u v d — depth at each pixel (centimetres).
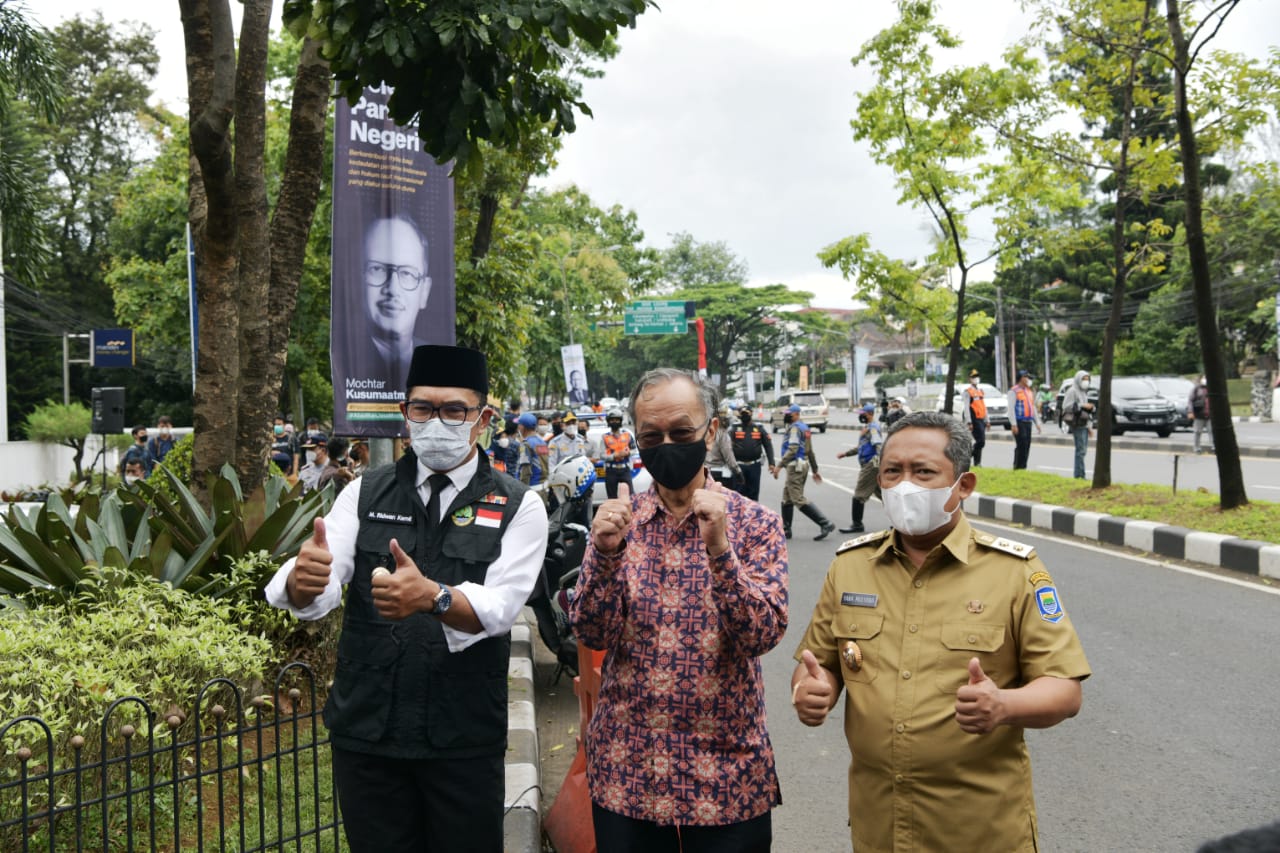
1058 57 1226
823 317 6875
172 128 2795
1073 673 235
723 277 8288
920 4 1530
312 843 384
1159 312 4266
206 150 554
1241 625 728
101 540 564
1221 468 1057
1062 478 1520
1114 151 1277
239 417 645
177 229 2945
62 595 515
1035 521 1297
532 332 3186
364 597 285
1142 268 1310
